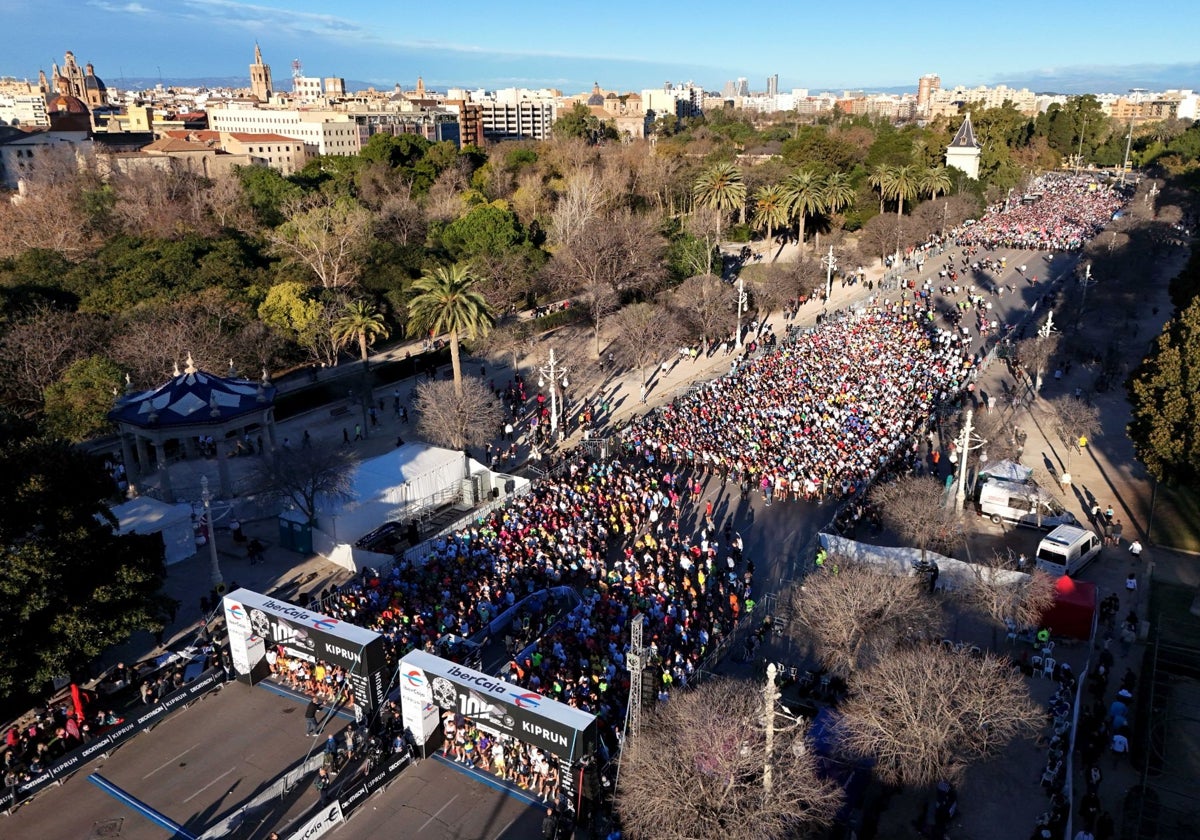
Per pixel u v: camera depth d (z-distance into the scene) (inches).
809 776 955.3
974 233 5506.9
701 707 1018.1
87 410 2287.2
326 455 1910.7
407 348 3447.3
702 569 1667.1
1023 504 1847.9
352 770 1180.5
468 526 1829.5
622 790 1023.6
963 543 1785.2
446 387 2289.6
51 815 1106.1
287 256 3671.3
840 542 1643.7
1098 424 2201.0
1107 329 3334.2
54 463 1300.4
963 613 1504.7
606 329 3469.5
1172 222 4783.5
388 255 3782.0
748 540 1820.9
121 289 3120.1
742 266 4675.2
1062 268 4554.6
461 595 1537.9
